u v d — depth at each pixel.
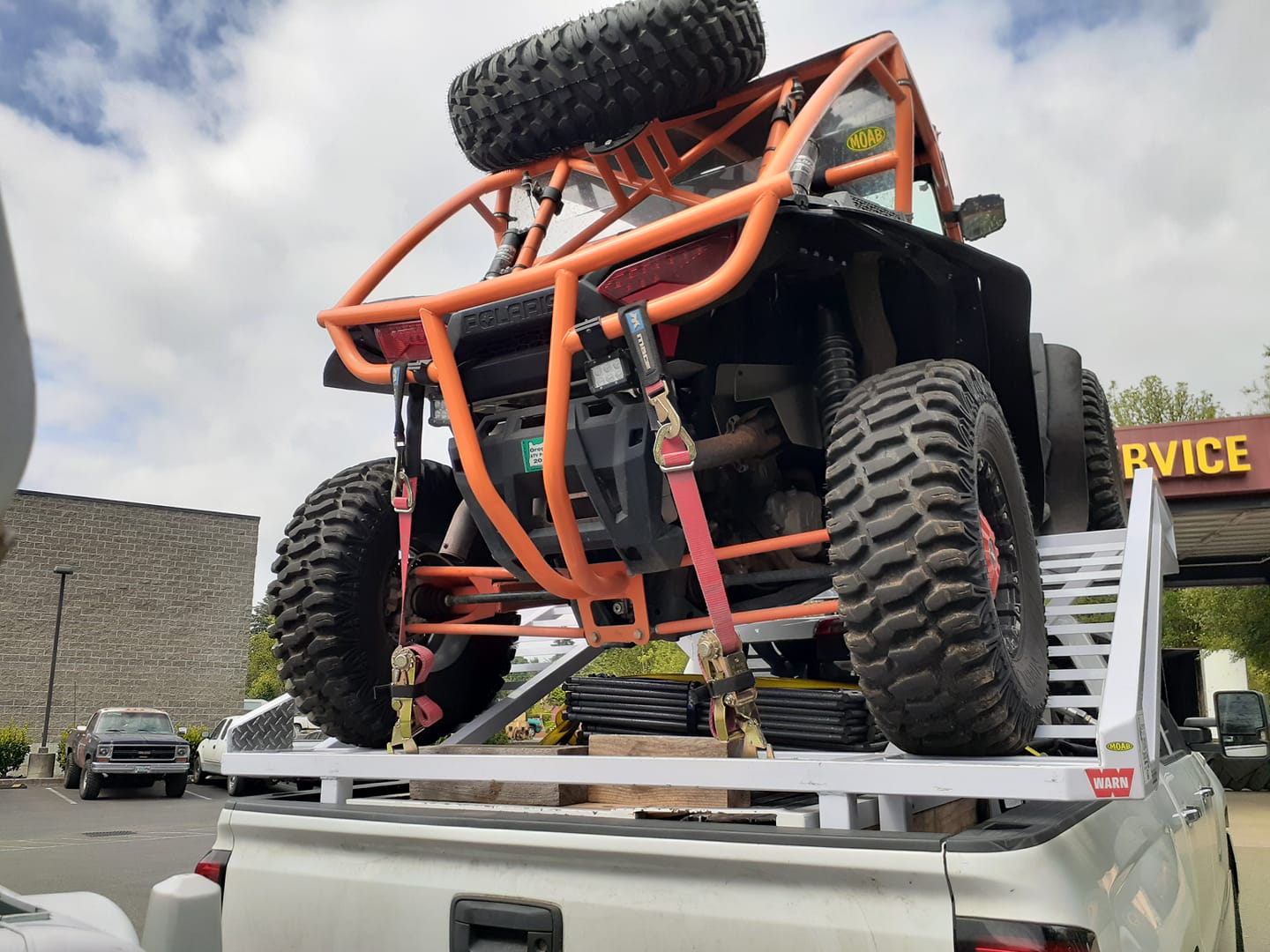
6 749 21.77
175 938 1.17
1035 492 3.17
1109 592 2.75
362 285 3.05
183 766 17.56
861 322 2.80
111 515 29.56
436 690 3.14
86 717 28.38
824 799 1.73
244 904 2.13
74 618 28.64
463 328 2.45
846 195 2.76
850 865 1.48
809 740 2.44
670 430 2.19
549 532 2.55
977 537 1.96
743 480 2.96
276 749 2.81
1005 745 2.02
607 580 2.56
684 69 2.77
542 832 1.76
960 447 2.04
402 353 2.65
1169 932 1.92
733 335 2.82
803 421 2.90
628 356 2.27
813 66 3.06
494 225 3.52
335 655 2.73
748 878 1.58
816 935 1.49
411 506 2.64
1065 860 1.48
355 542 2.80
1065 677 2.54
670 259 2.32
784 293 2.93
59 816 13.97
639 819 1.87
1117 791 1.63
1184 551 18.81
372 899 1.95
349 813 2.03
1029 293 2.62
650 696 2.67
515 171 3.36
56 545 28.66
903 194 3.21
